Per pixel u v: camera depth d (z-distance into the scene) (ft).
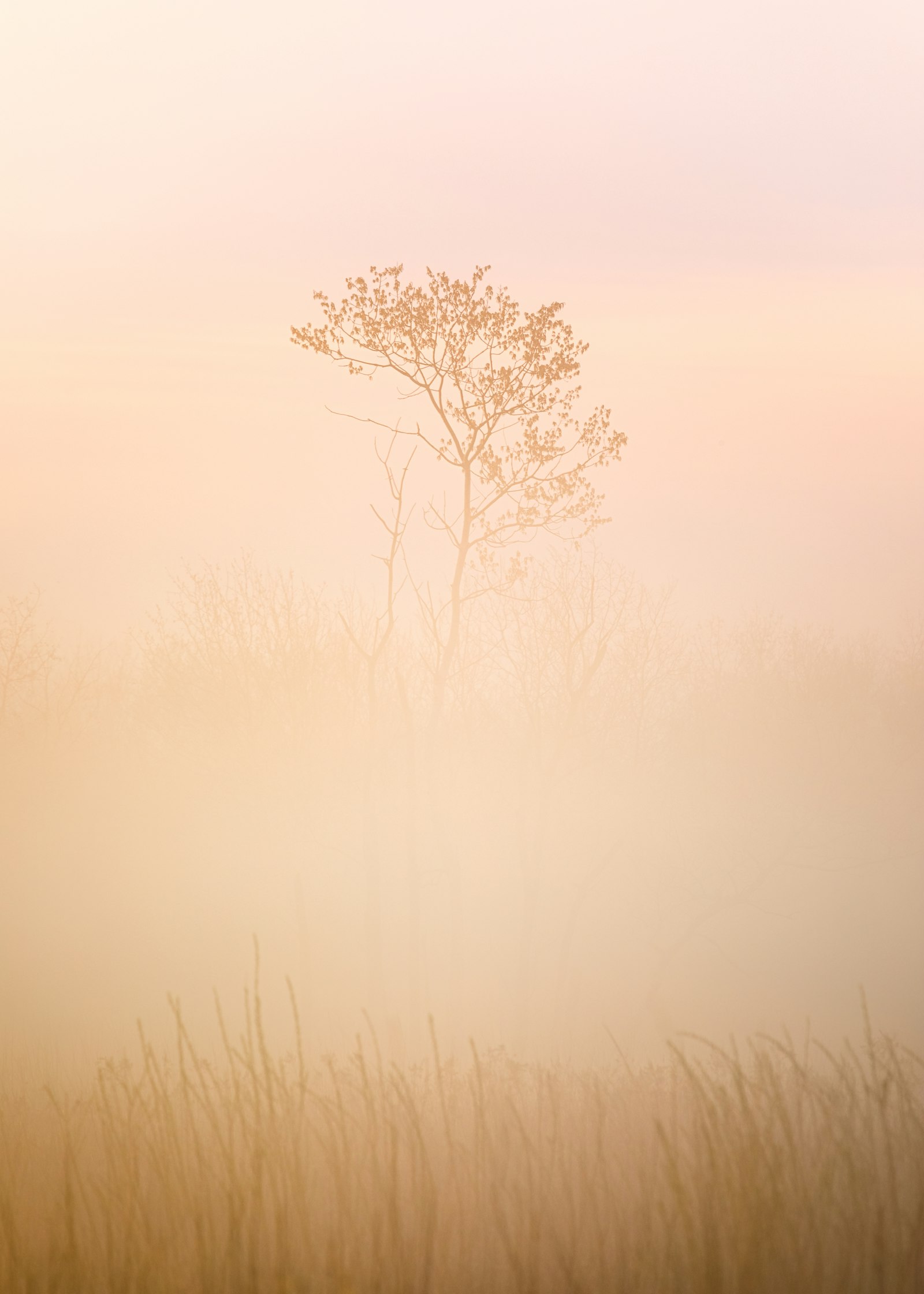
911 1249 12.71
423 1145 14.48
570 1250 13.79
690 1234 12.53
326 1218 14.99
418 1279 13.37
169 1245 13.85
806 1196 13.25
